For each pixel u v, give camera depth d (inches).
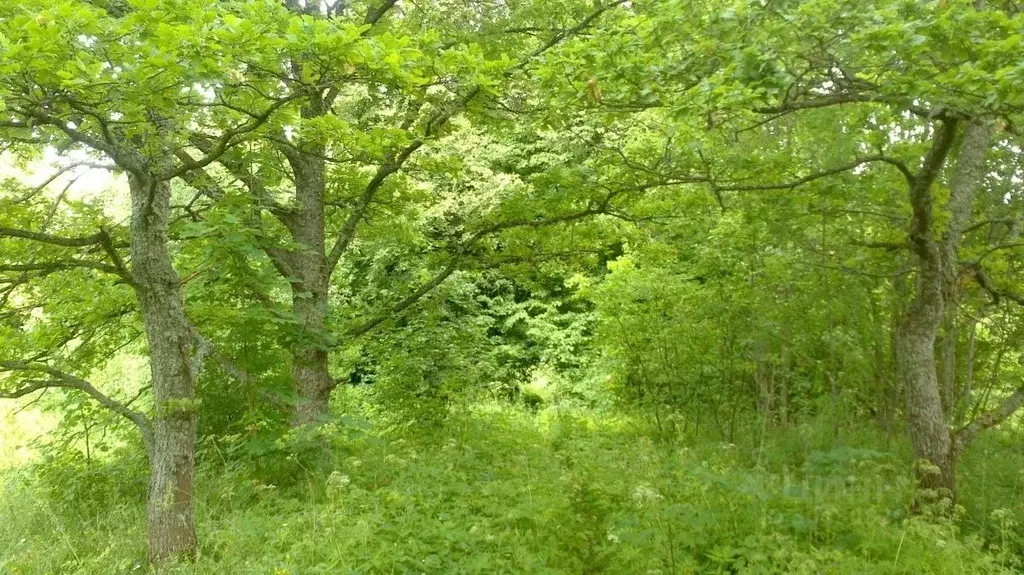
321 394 337.1
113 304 305.3
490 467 279.9
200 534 236.8
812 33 190.1
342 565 172.2
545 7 335.3
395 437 378.0
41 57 157.8
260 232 279.6
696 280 446.0
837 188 261.3
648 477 227.3
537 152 592.1
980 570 189.0
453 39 327.6
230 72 197.9
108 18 172.1
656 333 429.7
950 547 185.5
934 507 217.3
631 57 213.0
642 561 174.9
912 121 288.7
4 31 158.2
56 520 259.3
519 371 685.3
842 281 323.9
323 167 347.6
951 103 193.9
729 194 334.6
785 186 255.0
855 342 334.3
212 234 264.7
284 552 202.4
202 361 235.3
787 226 299.0
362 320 397.1
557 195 322.7
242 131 207.8
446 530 187.0
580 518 191.3
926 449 254.8
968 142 269.9
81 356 336.5
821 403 350.0
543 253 391.5
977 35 179.9
